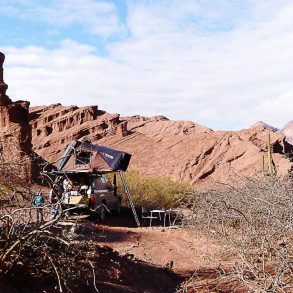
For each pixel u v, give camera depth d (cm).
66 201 1456
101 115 13250
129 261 826
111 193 1775
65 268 534
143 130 17112
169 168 9419
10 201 484
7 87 5172
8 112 4750
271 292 461
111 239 1141
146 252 1023
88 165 1648
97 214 1573
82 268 597
